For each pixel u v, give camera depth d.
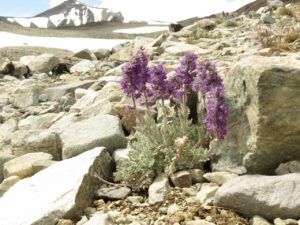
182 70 0.56
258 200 0.44
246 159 0.51
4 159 0.68
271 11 3.06
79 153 0.65
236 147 0.54
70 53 3.62
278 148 0.50
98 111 0.81
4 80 1.81
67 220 0.46
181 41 2.13
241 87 0.53
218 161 0.55
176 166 0.54
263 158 0.50
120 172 0.55
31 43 6.55
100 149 0.60
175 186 0.53
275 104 0.49
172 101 0.70
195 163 0.55
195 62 0.56
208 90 0.54
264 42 1.53
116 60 2.05
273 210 0.44
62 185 0.51
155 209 0.48
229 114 0.54
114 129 0.67
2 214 0.48
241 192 0.45
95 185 0.54
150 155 0.55
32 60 2.05
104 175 0.58
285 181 0.45
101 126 0.68
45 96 1.21
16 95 1.18
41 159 0.64
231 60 1.27
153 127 0.58
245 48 1.53
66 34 8.94
